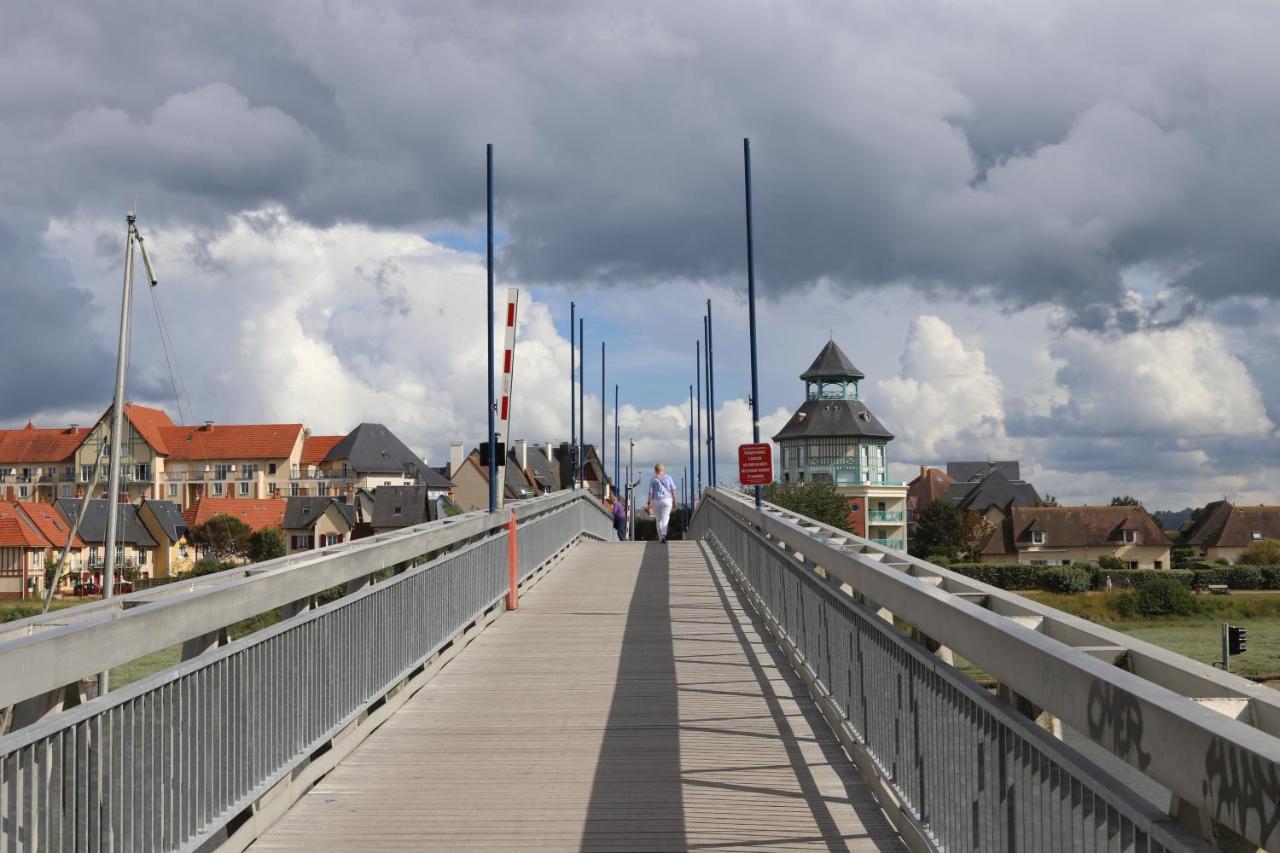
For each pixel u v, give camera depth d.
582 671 10.90
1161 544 103.62
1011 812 4.04
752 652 11.76
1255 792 2.37
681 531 70.69
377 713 8.80
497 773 7.43
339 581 7.66
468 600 12.52
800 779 7.13
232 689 5.84
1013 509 107.69
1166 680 3.38
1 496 136.00
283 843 6.09
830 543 8.27
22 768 3.97
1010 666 3.93
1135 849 2.98
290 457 136.38
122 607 5.02
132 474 133.62
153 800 4.91
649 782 7.13
